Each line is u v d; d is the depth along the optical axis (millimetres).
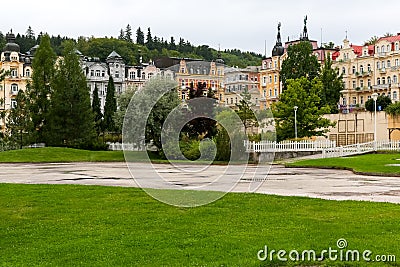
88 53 142250
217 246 9320
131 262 8359
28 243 9891
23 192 17969
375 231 10484
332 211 13250
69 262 8414
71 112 62688
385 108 72438
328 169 34031
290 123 58969
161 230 10844
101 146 63188
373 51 99375
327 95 82188
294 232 10469
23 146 61094
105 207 14250
